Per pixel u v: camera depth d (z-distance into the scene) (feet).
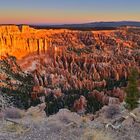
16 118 81.20
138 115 76.95
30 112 91.35
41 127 68.49
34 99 522.47
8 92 540.93
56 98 534.37
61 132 64.80
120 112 86.28
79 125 69.67
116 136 62.34
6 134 63.82
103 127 67.67
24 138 61.41
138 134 63.41
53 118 77.10
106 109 88.07
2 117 80.79
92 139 60.75
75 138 61.26
